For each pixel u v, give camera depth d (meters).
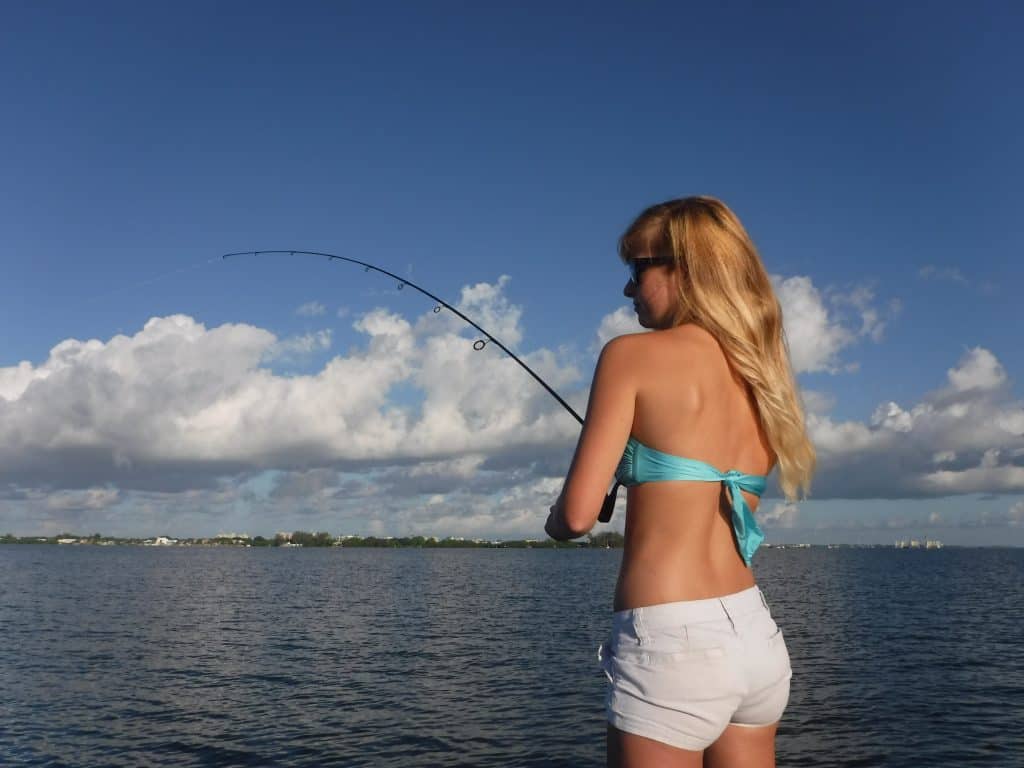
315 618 26.95
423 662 17.05
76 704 12.88
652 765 1.61
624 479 1.75
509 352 3.40
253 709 12.48
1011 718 11.42
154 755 9.94
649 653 1.63
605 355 1.76
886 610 28.53
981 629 22.47
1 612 28.28
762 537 1.73
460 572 67.75
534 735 10.77
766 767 1.80
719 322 1.78
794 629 22.42
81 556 114.19
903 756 9.58
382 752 10.01
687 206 1.91
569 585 47.69
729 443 1.74
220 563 87.12
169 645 19.91
